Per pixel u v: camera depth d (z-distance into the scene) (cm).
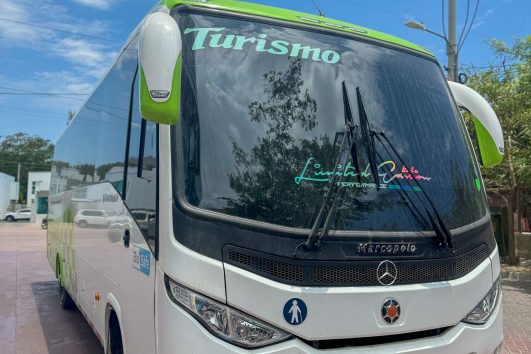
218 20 332
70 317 803
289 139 301
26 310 855
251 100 306
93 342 665
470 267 317
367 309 270
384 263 279
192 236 264
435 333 296
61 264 809
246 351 249
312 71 331
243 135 294
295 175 289
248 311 252
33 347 642
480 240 331
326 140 308
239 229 261
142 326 308
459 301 301
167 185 281
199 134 288
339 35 366
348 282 270
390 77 359
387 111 340
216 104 299
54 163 1015
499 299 340
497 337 326
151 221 301
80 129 652
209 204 271
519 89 1218
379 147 318
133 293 334
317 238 267
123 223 379
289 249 263
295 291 257
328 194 282
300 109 314
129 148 378
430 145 346
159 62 248
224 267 256
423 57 399
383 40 384
